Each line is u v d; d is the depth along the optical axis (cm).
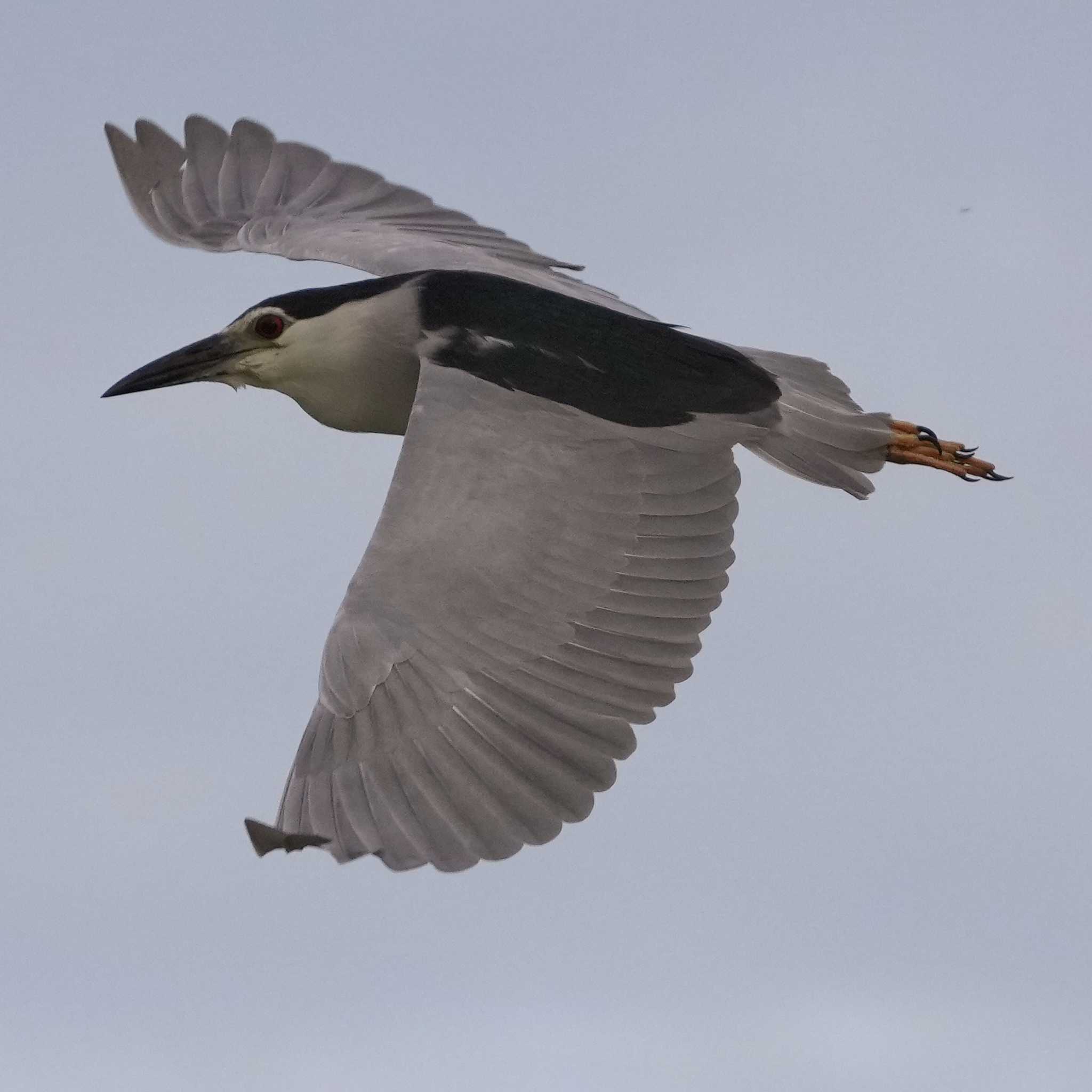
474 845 1100
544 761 1132
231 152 1630
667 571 1200
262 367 1424
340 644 1141
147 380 1436
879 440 1330
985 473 1341
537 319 1298
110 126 1630
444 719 1130
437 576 1159
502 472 1211
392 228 1539
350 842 1091
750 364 1310
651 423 1255
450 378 1274
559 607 1172
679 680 1167
